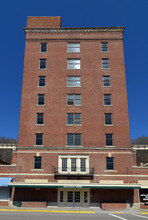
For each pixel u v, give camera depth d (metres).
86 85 40.09
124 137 37.16
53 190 35.09
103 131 37.50
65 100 39.25
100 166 35.66
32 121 38.12
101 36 43.00
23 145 36.81
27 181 34.97
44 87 40.00
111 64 41.34
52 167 35.66
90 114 38.44
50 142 36.94
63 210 31.05
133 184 33.62
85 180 34.94
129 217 25.77
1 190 35.09
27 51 42.25
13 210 30.52
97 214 28.30
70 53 42.09
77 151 36.38
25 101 39.19
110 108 38.75
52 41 42.88
